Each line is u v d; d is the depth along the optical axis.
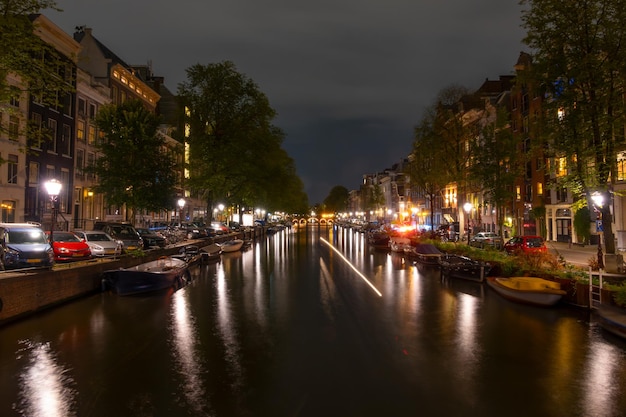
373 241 45.78
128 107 32.59
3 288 13.48
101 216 44.31
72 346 11.36
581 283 15.50
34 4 15.52
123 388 8.60
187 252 29.27
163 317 14.53
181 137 42.78
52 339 12.00
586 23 18.12
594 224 36.97
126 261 21.98
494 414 7.52
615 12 17.97
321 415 7.45
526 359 10.30
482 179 30.77
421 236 39.84
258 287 20.58
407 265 29.73
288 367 9.77
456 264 22.78
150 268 21.33
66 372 9.48
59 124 37.94
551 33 18.78
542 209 43.56
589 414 7.53
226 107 42.53
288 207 84.00
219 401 8.00
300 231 96.88
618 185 31.58
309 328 13.12
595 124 18.48
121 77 50.62
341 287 20.50
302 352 10.84
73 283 17.31
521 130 45.12
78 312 15.29
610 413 7.56
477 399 8.10
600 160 19.00
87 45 47.56
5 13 15.18
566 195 40.75
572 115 18.53
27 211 33.84
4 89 15.32
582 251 33.41
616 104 18.34
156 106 64.88
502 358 10.38
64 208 38.66
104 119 31.98
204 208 81.94
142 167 31.72
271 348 11.16
